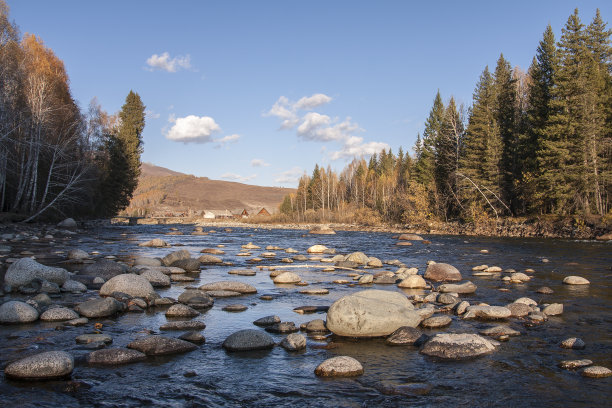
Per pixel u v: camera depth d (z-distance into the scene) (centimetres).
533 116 4725
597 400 570
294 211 11306
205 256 2041
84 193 4697
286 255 2461
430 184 6003
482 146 4978
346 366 664
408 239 3731
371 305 905
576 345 795
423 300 1204
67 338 815
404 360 732
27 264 1273
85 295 1201
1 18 3659
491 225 4575
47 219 4381
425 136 6738
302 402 564
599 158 3991
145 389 600
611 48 4512
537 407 549
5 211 3919
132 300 1100
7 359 696
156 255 2266
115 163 6331
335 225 7431
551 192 4166
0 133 3522
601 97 4150
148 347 754
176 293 1284
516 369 687
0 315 919
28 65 4081
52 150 4138
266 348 794
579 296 1284
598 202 4072
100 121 5016
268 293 1311
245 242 3528
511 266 1970
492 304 1175
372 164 13012
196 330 902
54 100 4334
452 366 702
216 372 670
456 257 2355
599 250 2711
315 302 1181
